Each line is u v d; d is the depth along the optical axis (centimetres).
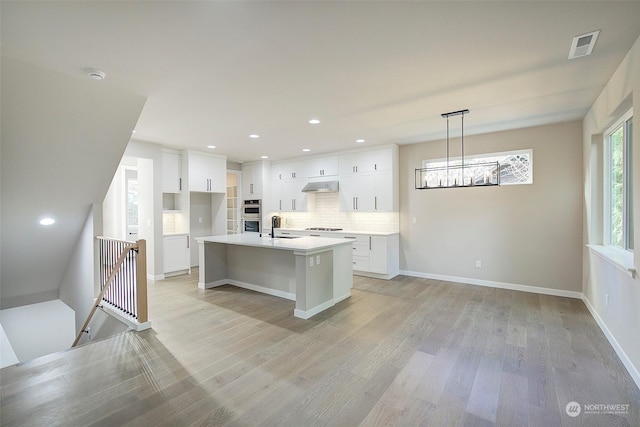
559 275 455
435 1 179
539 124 450
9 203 368
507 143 486
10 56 241
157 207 572
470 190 525
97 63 254
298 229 683
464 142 523
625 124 310
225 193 693
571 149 441
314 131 480
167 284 540
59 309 549
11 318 504
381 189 590
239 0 176
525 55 245
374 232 591
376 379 242
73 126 324
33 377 244
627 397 218
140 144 550
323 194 711
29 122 299
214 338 317
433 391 226
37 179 359
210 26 203
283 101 345
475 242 522
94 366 261
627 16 195
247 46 229
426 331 332
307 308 375
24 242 430
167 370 255
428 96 332
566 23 202
